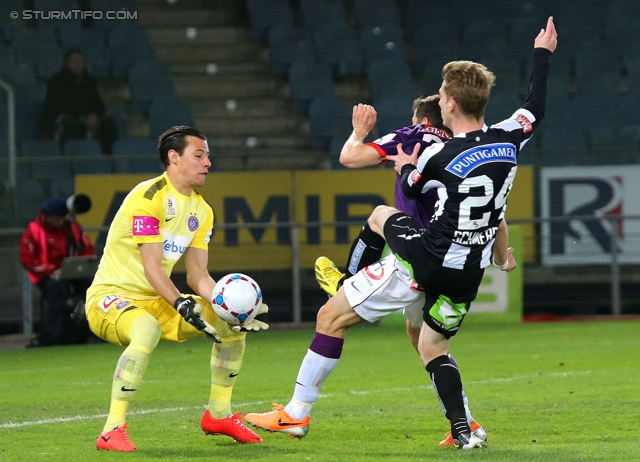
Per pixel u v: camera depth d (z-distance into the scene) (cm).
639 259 5447
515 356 3712
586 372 3164
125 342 1766
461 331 4778
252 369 3388
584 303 5456
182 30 7125
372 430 1989
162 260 1795
